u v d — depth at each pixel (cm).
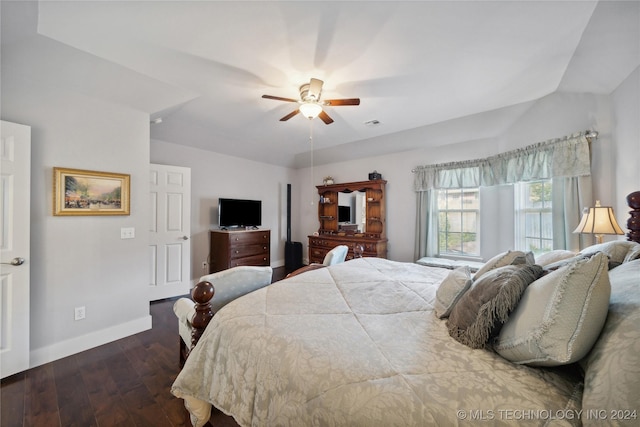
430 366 89
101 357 220
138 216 267
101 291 242
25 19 157
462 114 326
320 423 82
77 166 226
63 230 220
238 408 109
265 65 212
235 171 503
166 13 155
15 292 191
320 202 560
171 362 214
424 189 425
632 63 193
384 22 163
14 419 154
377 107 303
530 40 181
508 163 334
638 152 197
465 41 182
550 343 77
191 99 268
